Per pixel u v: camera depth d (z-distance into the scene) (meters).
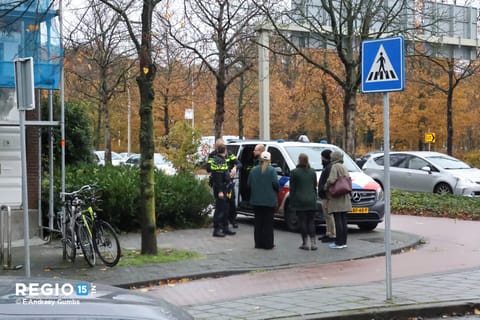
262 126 20.19
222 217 12.59
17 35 11.48
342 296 7.68
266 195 11.02
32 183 12.36
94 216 9.66
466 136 49.00
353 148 19.31
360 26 20.30
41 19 10.67
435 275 9.06
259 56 20.09
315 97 38.66
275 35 21.09
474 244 12.20
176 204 13.49
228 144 15.16
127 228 13.16
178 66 22.75
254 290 8.32
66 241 10.09
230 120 46.16
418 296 7.65
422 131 39.88
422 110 38.66
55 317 2.48
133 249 11.04
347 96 19.23
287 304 7.29
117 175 13.50
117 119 45.19
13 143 12.23
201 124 46.00
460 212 16.45
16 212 12.11
